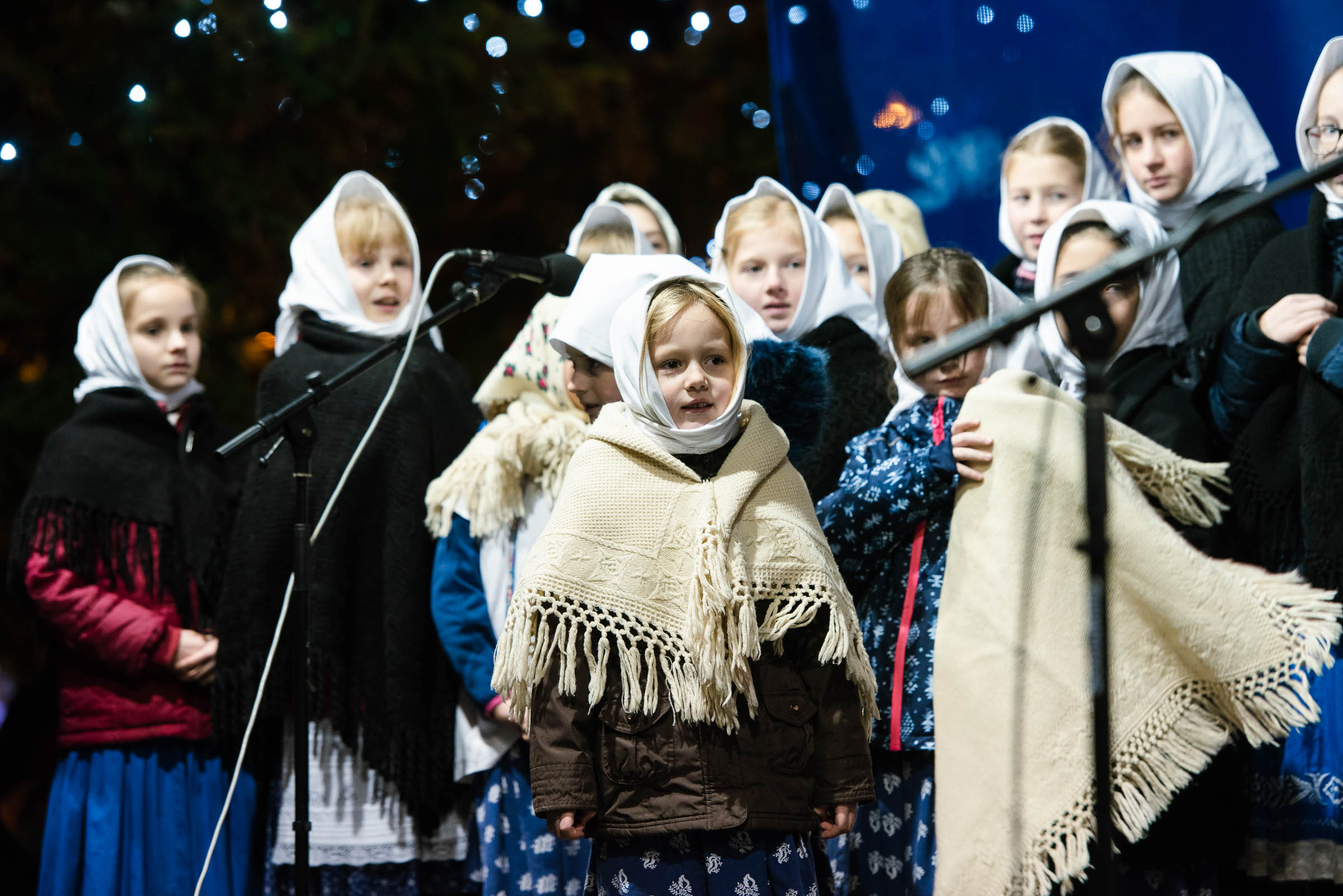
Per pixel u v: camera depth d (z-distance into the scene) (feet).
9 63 24.12
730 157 33.19
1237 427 12.07
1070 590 11.00
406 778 13.67
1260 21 13.17
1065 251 12.60
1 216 24.40
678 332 10.41
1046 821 10.67
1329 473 11.39
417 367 14.94
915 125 15.80
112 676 14.70
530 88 29.37
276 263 26.35
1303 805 11.55
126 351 15.70
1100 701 8.20
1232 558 12.07
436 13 28.07
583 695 10.01
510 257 12.60
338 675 13.85
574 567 10.08
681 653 9.96
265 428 12.20
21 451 24.67
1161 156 13.46
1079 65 14.66
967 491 11.49
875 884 11.62
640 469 10.42
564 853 13.41
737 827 9.71
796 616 10.09
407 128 27.89
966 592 11.22
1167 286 12.46
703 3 33.42
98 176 24.85
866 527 11.80
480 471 13.65
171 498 15.26
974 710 10.96
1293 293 12.12
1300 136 12.45
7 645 24.80
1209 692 11.02
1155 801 10.76
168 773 14.65
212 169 25.31
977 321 12.27
